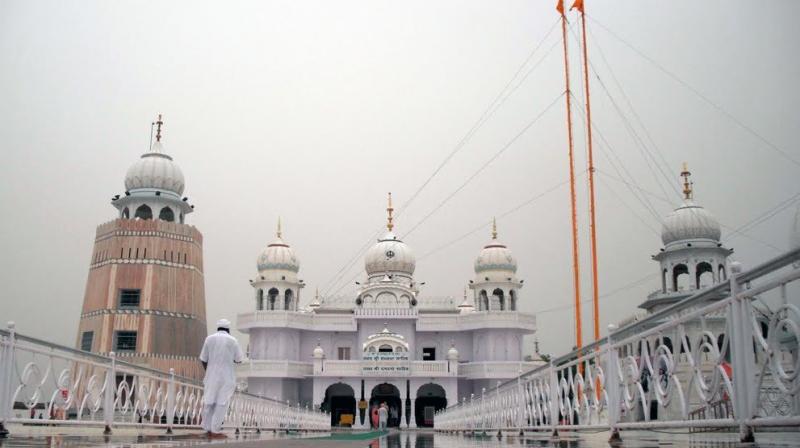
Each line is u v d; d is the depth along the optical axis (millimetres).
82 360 15336
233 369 15906
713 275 50125
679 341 8516
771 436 8875
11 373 12172
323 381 55531
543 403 16969
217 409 15375
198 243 60062
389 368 55125
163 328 54594
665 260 51625
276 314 58562
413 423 55031
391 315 59719
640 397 9898
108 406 16656
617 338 11305
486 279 64312
